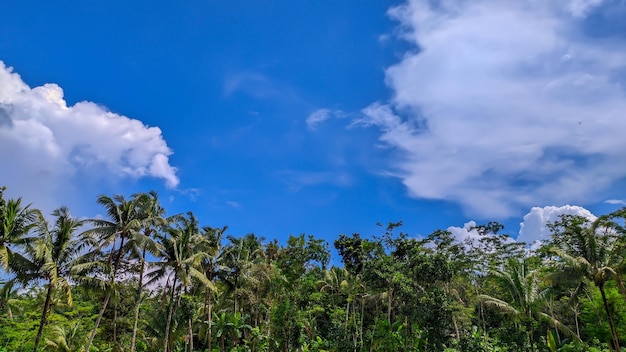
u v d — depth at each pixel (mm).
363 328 53312
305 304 51688
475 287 52375
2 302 39125
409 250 42844
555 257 43594
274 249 58812
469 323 46156
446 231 44094
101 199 34938
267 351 47562
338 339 45000
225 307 54312
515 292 38500
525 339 42062
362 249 46750
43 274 30125
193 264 40750
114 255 35719
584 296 45719
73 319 45500
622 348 41062
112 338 48344
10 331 38969
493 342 45688
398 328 42000
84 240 32688
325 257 53375
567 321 52594
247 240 53688
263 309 51312
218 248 47938
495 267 45094
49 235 30688
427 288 41094
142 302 50781
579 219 42781
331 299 54438
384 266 41844
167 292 50156
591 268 31672
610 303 40562
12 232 29312
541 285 40688
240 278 48812
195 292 50125
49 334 40250
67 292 30703
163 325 42906
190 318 43531
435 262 40875
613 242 32625
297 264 53250
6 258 27328
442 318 39344
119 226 35250
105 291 34469
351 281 47531
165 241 39688
